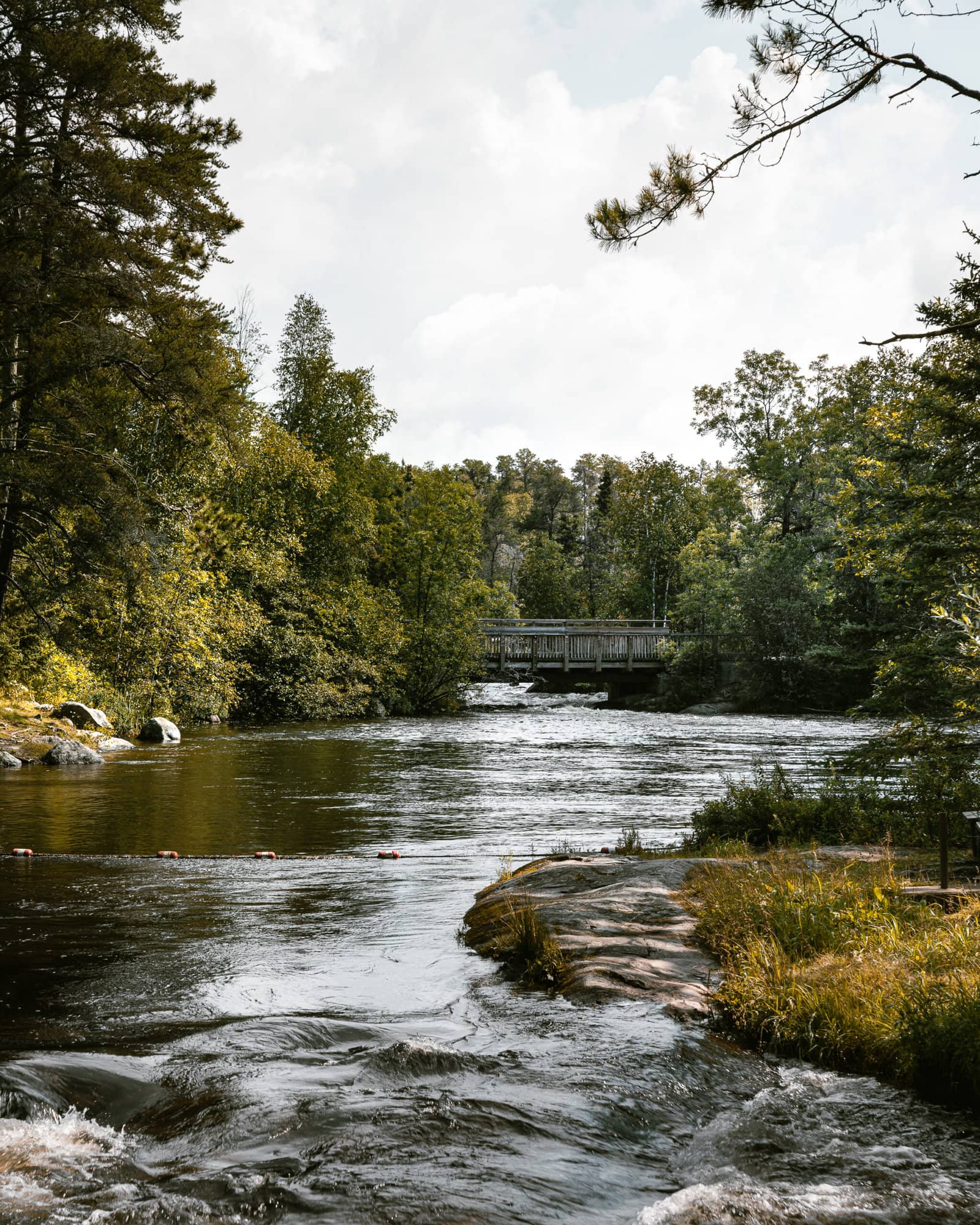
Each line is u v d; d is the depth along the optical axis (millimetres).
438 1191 3395
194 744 25781
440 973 6688
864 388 45250
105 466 17234
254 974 6578
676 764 22109
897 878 7906
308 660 37062
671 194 5766
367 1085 4422
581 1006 5715
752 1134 3988
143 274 17531
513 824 13992
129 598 21125
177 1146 3797
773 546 47594
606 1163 3705
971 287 9695
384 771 20406
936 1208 3363
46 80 15562
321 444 46906
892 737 12773
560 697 56812
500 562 106438
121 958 6965
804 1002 5254
